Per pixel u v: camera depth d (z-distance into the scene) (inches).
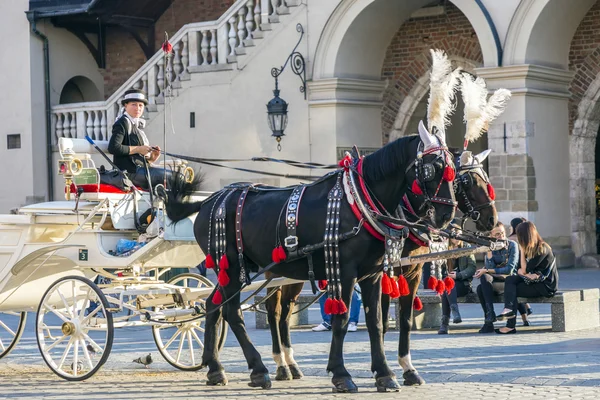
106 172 441.1
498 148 853.8
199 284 476.7
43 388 389.4
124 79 1195.9
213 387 387.2
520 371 394.0
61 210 428.5
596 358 424.5
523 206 844.6
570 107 901.8
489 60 845.2
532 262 517.0
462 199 375.2
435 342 490.3
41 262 436.8
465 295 562.9
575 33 897.5
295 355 460.4
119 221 420.5
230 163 986.7
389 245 353.1
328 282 359.3
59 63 1148.5
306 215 368.8
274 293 408.2
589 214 908.0
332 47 928.3
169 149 1019.9
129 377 416.5
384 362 362.3
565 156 898.1
